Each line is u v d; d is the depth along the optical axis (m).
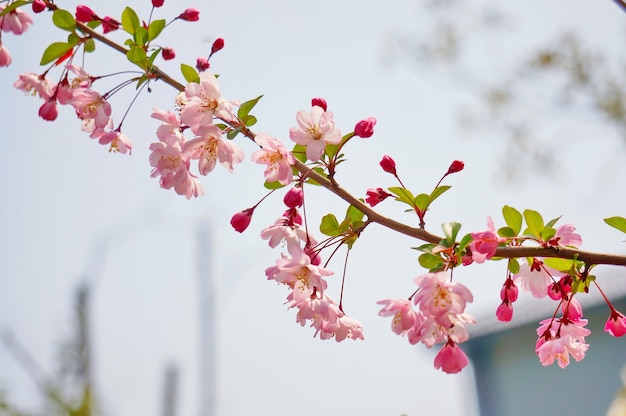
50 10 1.45
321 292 1.37
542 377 3.80
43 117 1.47
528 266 1.42
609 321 1.41
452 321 1.33
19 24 1.48
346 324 1.40
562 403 3.67
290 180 1.37
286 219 1.40
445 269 1.34
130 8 1.43
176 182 1.41
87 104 1.44
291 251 1.37
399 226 1.37
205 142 1.41
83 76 1.47
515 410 3.91
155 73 1.43
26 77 1.48
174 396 2.31
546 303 3.57
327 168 1.38
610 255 1.36
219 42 1.45
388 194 1.39
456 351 1.35
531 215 1.38
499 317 1.41
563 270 1.41
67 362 1.51
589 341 3.64
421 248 1.36
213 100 1.40
